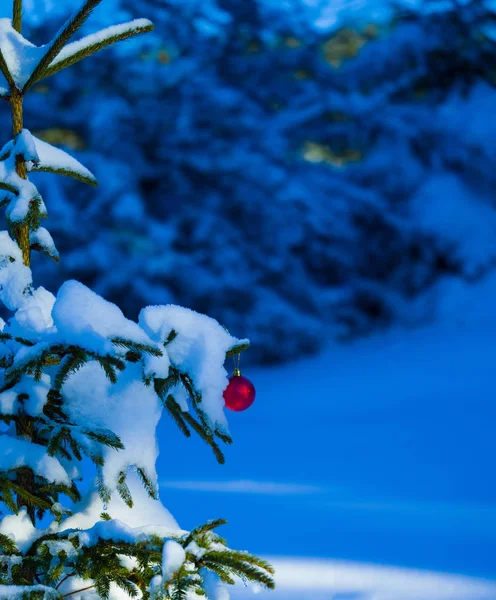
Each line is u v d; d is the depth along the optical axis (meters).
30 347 1.97
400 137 17.78
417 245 17.69
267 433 11.16
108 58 17.03
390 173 17.77
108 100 16.75
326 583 4.04
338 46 18.84
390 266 17.83
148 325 2.13
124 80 17.03
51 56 2.20
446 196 17.66
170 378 2.12
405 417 12.42
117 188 16.11
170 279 16.20
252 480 7.64
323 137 17.61
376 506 6.40
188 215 16.75
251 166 16.97
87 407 2.09
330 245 17.34
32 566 1.98
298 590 3.87
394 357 16.42
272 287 17.08
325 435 10.95
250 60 18.14
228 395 2.20
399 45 18.14
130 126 16.64
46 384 2.08
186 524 5.65
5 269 2.16
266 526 5.58
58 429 2.05
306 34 18.61
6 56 2.22
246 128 17.28
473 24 18.50
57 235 15.82
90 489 2.29
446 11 18.45
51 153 2.28
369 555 4.74
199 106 17.12
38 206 2.20
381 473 8.15
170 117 16.83
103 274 15.91
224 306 16.55
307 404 13.77
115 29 2.27
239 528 5.53
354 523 5.71
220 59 18.00
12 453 2.04
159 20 17.92
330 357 16.88
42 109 16.53
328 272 17.58
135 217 16.00
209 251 16.66
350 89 18.20
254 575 1.79
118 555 2.03
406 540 5.15
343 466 8.59
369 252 17.64
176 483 7.47
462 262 17.86
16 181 2.20
